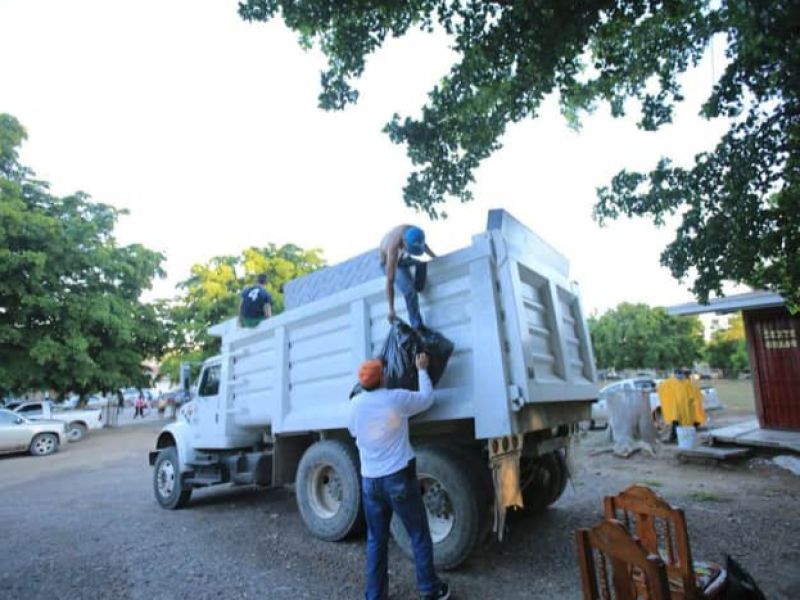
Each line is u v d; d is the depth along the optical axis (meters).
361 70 5.52
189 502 7.83
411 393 3.89
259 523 6.20
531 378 4.04
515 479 4.04
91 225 20.03
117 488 9.10
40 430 14.94
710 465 8.48
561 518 5.67
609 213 5.97
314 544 5.21
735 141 5.00
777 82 4.34
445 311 4.46
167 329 24.03
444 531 4.31
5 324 17.62
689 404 10.17
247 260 23.94
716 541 4.74
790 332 10.23
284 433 5.91
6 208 16.98
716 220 5.15
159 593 4.05
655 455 9.58
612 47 5.62
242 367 6.93
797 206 4.80
